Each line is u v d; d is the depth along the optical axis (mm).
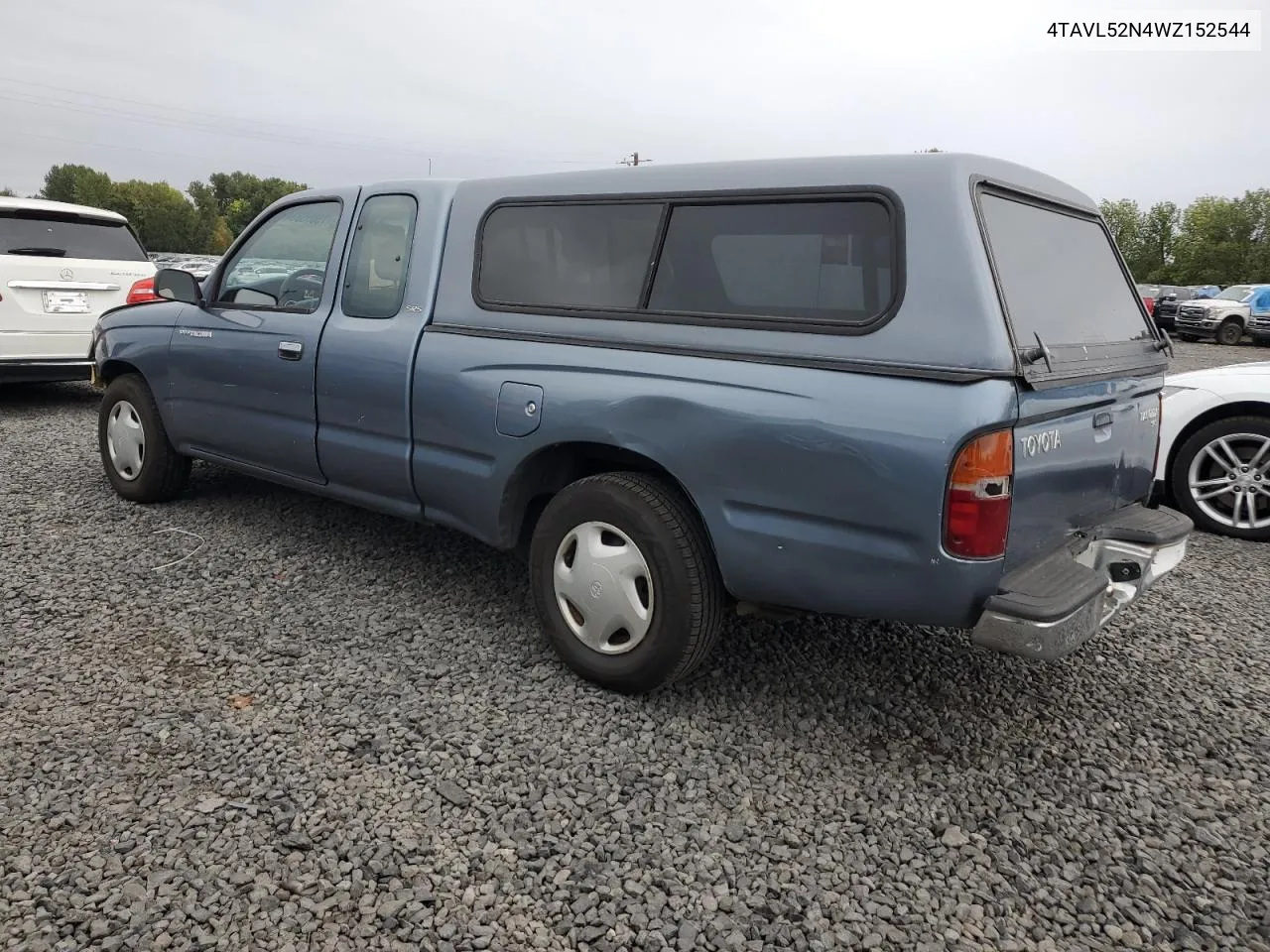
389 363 3791
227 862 2383
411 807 2637
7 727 2955
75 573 4258
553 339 3303
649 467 3279
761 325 2857
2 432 7402
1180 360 17578
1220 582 4723
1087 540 3102
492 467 3492
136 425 5250
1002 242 2754
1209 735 3201
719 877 2408
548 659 3553
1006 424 2486
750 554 2885
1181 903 2373
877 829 2627
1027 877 2449
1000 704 3367
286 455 4395
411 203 3900
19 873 2309
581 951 2148
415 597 4109
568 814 2635
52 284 8125
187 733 2961
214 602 3996
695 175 3092
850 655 3705
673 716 3182
